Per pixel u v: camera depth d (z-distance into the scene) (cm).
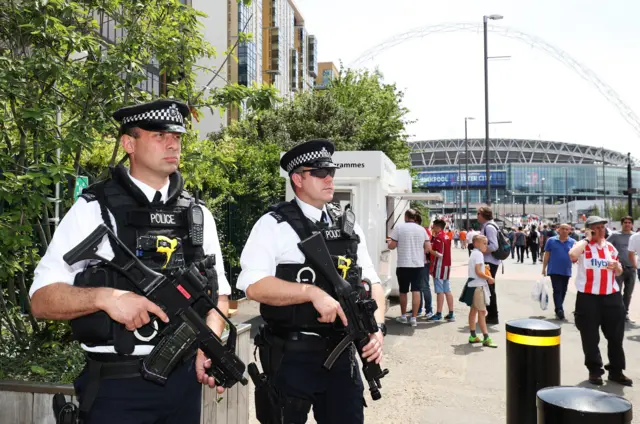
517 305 1132
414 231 880
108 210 202
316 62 11012
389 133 2578
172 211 212
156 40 433
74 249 182
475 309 746
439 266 930
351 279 271
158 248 202
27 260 392
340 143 2078
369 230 966
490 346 733
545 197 17538
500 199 18600
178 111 216
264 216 276
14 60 363
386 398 520
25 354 366
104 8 423
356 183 969
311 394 268
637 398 525
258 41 6494
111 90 382
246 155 1090
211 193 958
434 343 756
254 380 264
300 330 268
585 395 254
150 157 210
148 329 199
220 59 2762
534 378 378
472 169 19750
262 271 264
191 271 202
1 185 329
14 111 369
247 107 473
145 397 199
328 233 272
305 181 280
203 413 312
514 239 2802
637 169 18388
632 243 904
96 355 201
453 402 509
